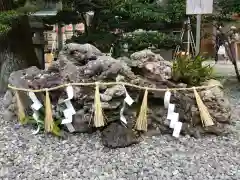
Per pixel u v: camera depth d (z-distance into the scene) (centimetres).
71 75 195
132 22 321
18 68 322
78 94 190
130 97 188
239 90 353
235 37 427
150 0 328
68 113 191
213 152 178
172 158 171
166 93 193
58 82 197
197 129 198
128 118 192
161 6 321
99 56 200
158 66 203
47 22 349
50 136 197
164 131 195
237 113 257
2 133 204
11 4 309
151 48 339
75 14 337
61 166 165
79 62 205
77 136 194
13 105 225
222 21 375
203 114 194
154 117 196
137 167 162
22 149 183
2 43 319
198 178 153
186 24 339
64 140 191
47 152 179
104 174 157
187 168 161
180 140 190
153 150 178
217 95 204
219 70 494
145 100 188
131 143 182
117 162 167
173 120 192
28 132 204
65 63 202
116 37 316
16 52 324
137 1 307
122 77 193
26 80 211
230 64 561
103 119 184
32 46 345
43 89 196
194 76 207
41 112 204
